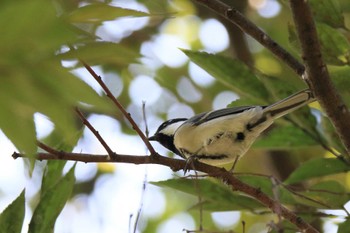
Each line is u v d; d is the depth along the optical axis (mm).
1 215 6211
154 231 14320
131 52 2605
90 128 6238
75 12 2535
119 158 6273
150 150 6469
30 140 2459
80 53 2477
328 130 7305
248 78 7480
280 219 5863
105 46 2535
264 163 12680
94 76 5781
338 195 7152
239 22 6051
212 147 8844
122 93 14523
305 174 7523
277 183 6402
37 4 2229
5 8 2207
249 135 8508
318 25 6570
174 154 11898
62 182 6414
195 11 13789
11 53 2307
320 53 5488
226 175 6789
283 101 7371
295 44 6410
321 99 5695
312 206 7273
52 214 6363
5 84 2359
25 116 2432
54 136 7590
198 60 7328
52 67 2398
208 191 7184
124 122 12539
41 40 2305
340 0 11008
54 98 2449
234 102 8836
